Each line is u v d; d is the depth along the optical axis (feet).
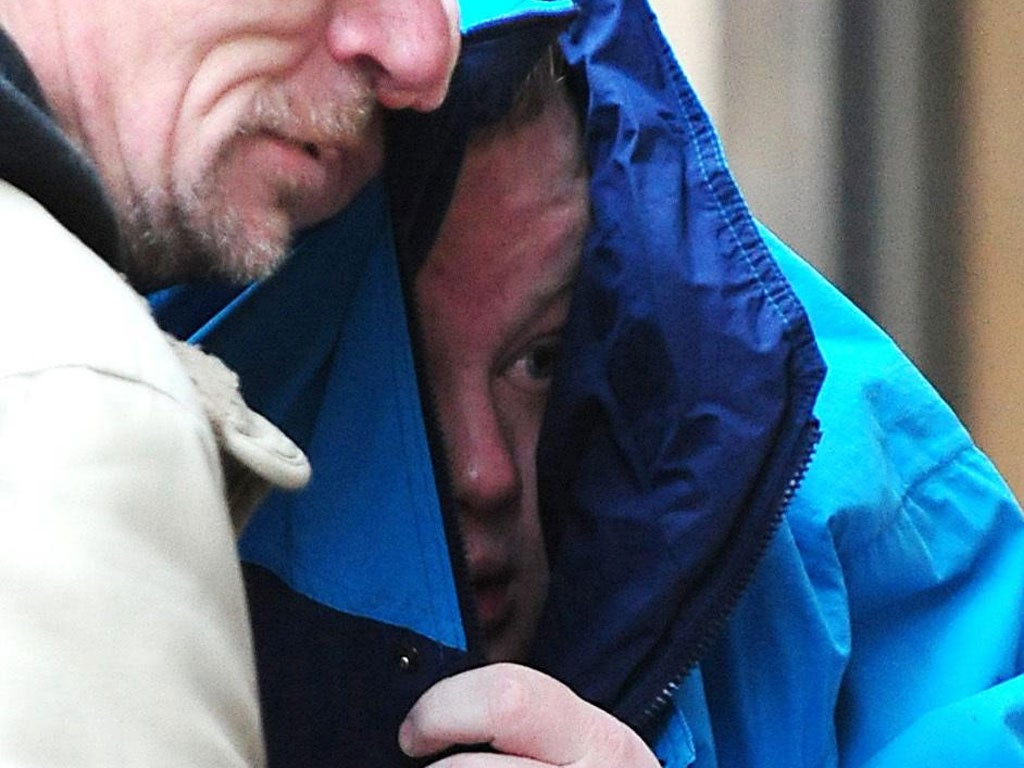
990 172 24.97
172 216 11.61
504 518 15.39
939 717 15.42
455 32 12.13
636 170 14.96
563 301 15.33
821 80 24.93
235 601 7.70
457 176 14.25
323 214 12.52
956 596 16.67
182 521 7.45
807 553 15.83
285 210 12.02
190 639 7.14
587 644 14.37
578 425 14.88
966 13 24.68
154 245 11.71
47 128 8.63
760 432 14.17
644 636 14.32
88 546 6.98
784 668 15.48
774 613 15.49
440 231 14.79
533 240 15.02
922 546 16.43
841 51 24.89
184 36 11.29
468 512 15.19
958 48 24.81
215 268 11.90
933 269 25.31
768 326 14.39
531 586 15.62
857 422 16.44
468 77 13.91
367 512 13.29
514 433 15.53
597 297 14.80
